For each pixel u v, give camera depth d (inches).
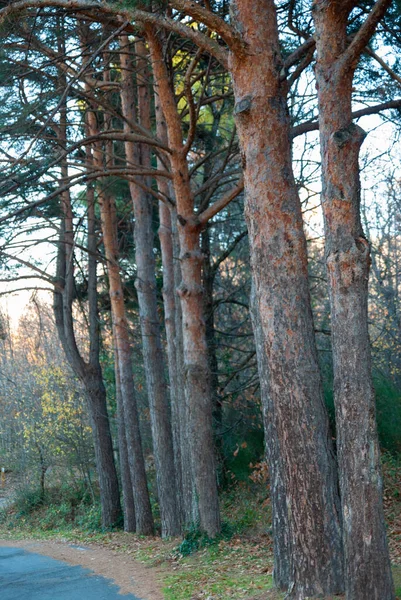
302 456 336.2
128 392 907.4
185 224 620.7
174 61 767.7
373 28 301.0
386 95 576.4
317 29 316.5
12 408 1477.6
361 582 286.2
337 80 309.6
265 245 348.2
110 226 896.9
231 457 926.4
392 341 1008.2
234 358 1130.7
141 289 815.1
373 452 289.9
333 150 304.8
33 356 1777.8
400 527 598.5
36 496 1284.4
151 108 896.3
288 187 350.9
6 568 660.1
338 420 296.7
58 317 1013.8
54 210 778.2
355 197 302.4
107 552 717.9
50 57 572.4
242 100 354.9
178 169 610.2
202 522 611.5
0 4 524.7
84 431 1242.6
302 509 333.4
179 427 747.4
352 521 289.6
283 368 342.0
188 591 422.0
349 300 295.7
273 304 345.4
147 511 881.5
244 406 925.2
